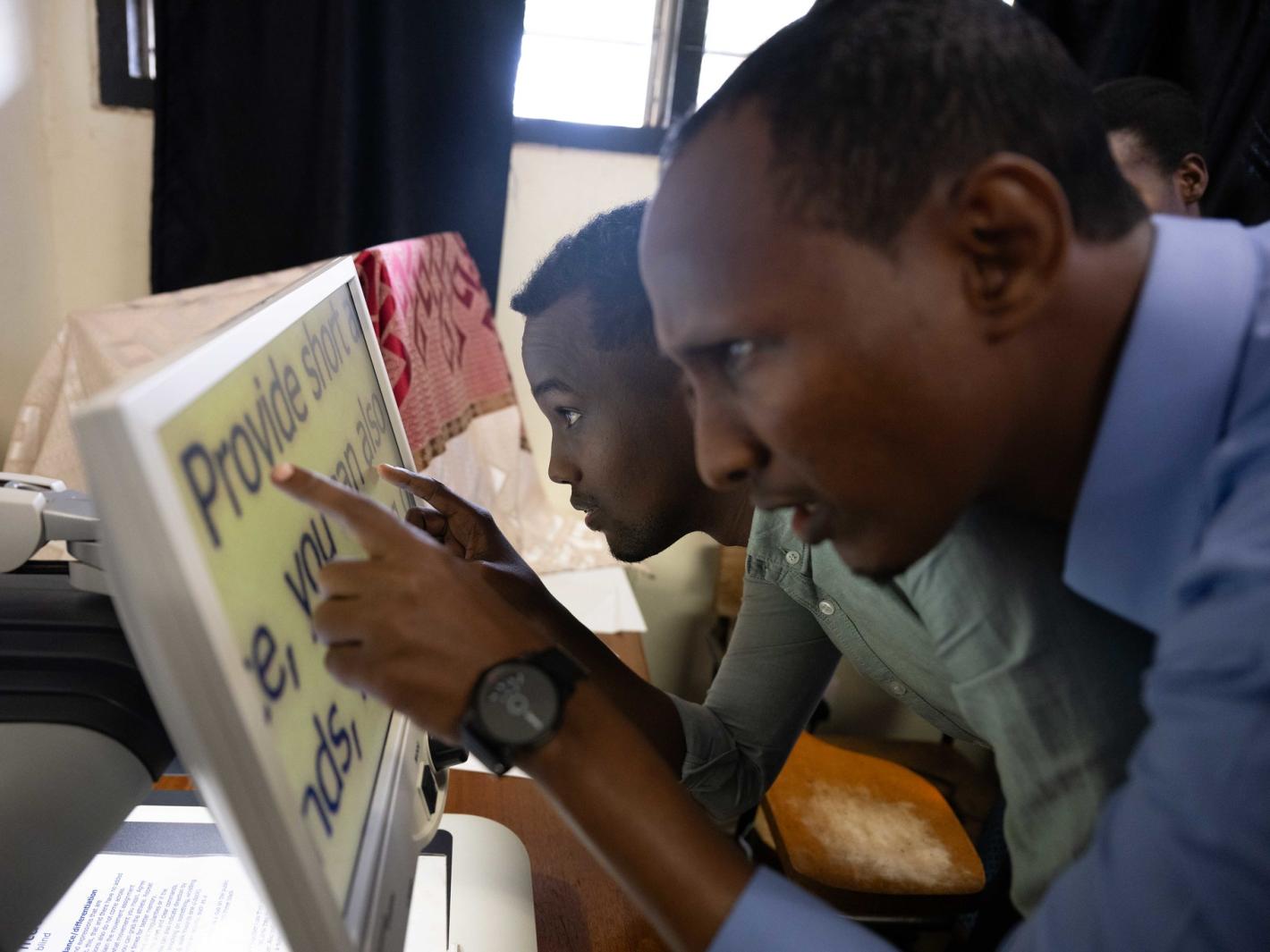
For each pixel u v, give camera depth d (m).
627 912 0.73
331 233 1.64
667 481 0.71
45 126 1.59
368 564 0.40
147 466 0.30
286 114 1.59
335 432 0.57
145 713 0.47
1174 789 0.30
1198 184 1.31
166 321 1.15
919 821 1.34
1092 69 1.66
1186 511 0.38
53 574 0.59
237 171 1.61
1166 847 0.30
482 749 0.40
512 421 1.62
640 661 1.18
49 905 0.43
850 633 0.70
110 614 0.51
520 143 1.76
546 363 0.68
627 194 1.82
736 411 0.38
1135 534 0.40
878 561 0.40
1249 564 0.30
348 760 0.47
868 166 0.34
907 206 0.34
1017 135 0.35
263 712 0.36
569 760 0.40
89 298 1.71
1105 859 0.33
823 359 0.35
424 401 1.26
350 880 0.43
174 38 1.51
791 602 0.79
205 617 0.32
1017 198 0.33
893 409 0.35
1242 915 0.29
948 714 0.67
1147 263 0.38
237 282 1.20
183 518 0.32
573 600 1.35
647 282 0.39
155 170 1.57
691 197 0.36
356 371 0.66
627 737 0.41
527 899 0.68
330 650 0.41
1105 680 0.45
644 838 0.40
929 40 0.35
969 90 0.35
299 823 0.36
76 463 1.12
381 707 0.56
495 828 0.76
